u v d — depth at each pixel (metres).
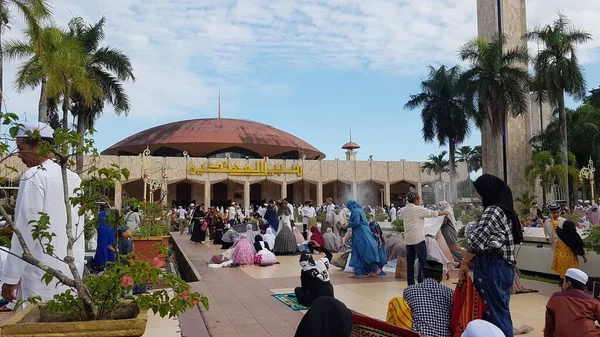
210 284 9.77
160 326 6.32
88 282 3.28
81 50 27.36
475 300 4.18
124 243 9.48
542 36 32.59
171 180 50.22
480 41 32.59
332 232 16.02
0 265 6.82
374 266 10.20
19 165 31.33
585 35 32.28
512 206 4.36
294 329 6.20
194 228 22.19
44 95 23.50
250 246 13.05
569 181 43.09
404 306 4.24
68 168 3.86
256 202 58.81
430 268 4.42
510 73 31.61
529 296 8.04
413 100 41.34
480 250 4.21
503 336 2.85
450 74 39.84
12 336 2.73
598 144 42.38
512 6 44.59
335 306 2.71
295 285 9.62
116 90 31.23
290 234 15.47
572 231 8.16
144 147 63.59
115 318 3.22
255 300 8.09
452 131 39.66
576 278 4.53
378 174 55.94
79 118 29.73
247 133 66.88
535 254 10.45
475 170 64.25
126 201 3.61
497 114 31.77
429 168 54.50
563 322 4.42
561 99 32.91
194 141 62.34
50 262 3.64
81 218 3.97
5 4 16.33
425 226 9.82
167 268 14.05
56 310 3.04
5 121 3.05
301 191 60.00
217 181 51.69
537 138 44.50
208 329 6.20
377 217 29.94
